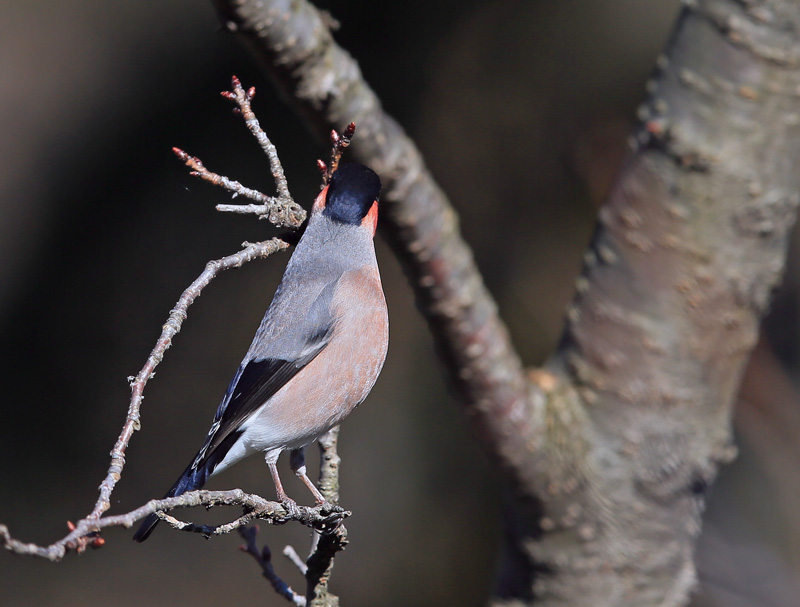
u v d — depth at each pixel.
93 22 15.25
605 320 6.40
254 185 13.69
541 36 13.78
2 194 14.88
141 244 14.55
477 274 6.12
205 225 14.42
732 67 6.01
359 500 13.71
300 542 14.29
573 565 6.55
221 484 13.51
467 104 13.80
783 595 9.37
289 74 5.63
